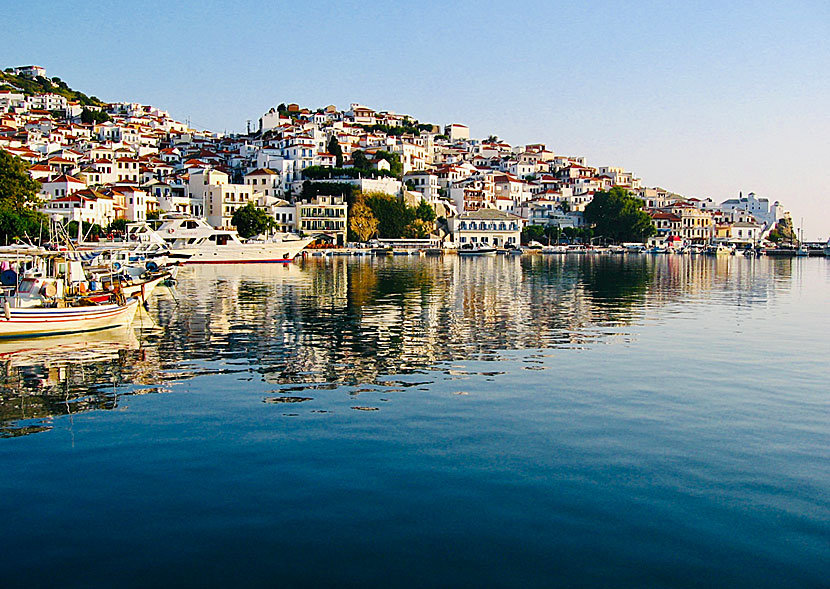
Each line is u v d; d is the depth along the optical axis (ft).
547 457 67.41
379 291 249.75
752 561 48.03
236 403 86.33
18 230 344.69
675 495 58.59
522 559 48.16
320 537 51.06
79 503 56.54
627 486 60.39
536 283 297.12
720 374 105.09
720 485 60.75
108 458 66.69
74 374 103.40
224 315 174.91
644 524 53.26
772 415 82.53
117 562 47.55
